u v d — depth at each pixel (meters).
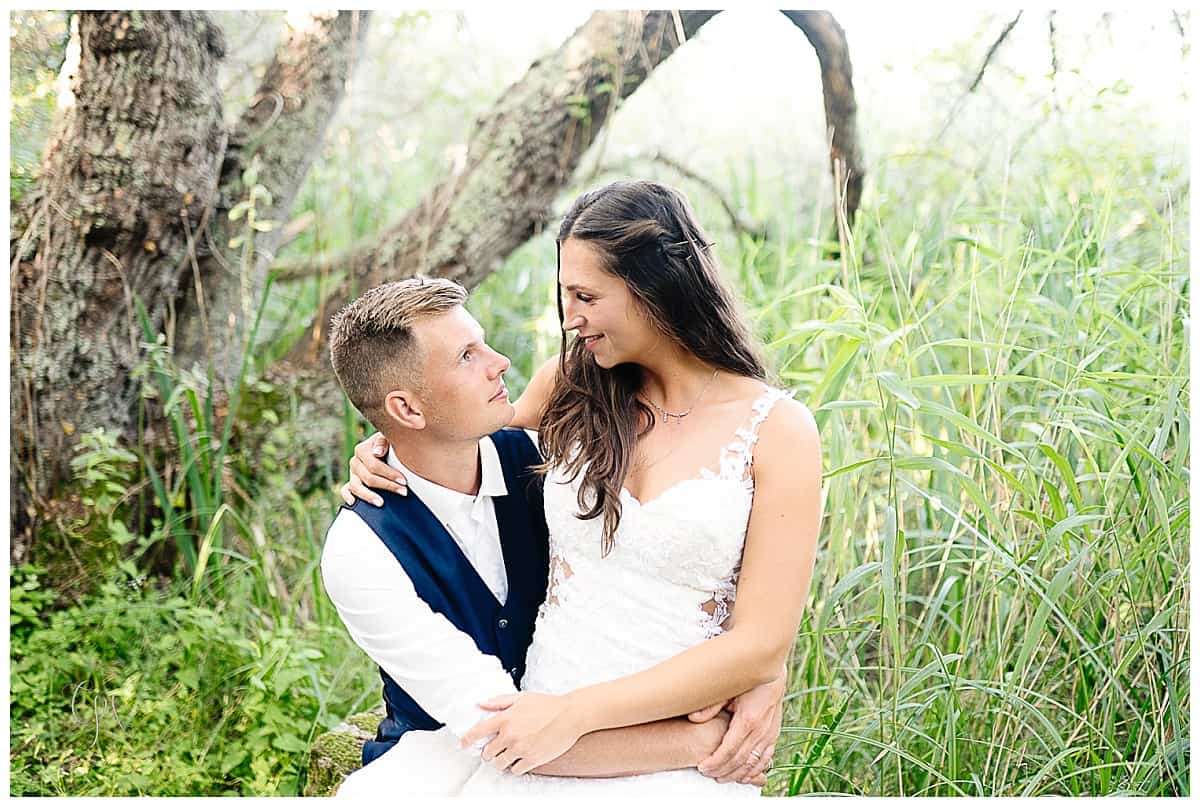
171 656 2.68
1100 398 2.09
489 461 1.65
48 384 2.78
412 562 1.54
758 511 1.45
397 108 3.96
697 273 1.49
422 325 1.50
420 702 1.50
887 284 2.62
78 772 2.44
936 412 1.91
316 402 3.13
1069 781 2.16
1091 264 2.36
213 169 2.86
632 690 1.39
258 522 3.01
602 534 1.50
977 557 2.19
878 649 2.30
